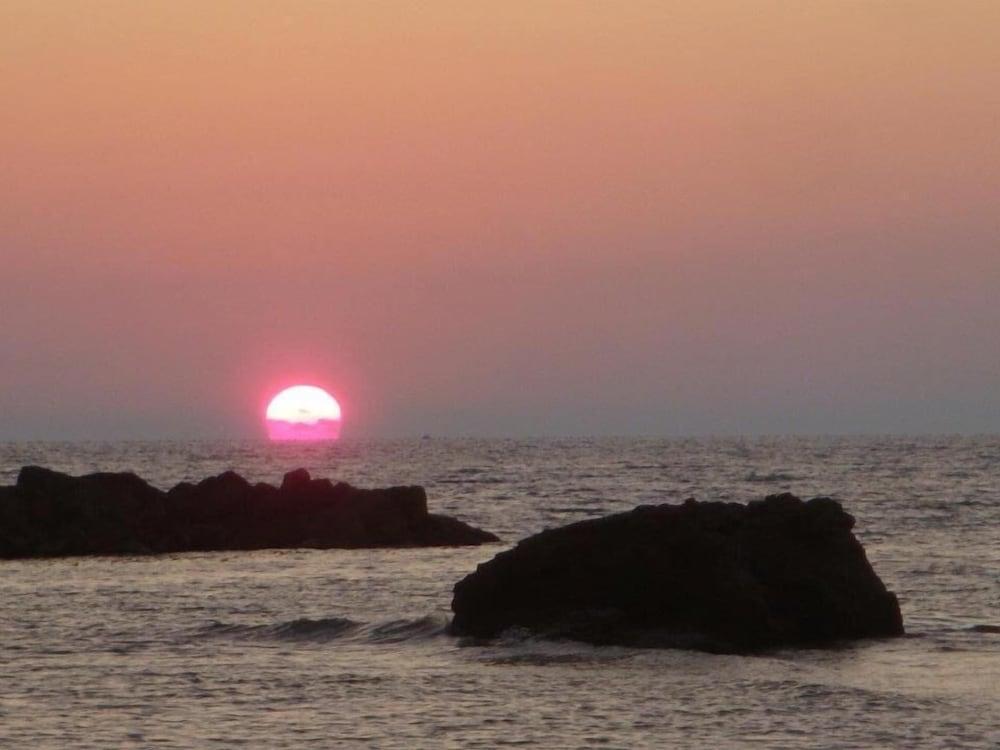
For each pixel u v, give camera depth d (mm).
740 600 99188
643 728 71562
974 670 87938
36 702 79375
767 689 81000
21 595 137375
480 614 103562
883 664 90750
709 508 104312
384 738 70000
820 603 101000
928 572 146875
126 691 82562
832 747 67062
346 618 112000
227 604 127750
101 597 134625
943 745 67188
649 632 99375
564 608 102000
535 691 81625
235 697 80625
